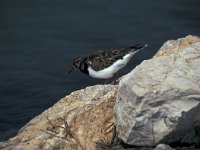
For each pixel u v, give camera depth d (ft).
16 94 62.49
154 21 81.46
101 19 82.74
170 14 83.56
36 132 43.27
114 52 49.24
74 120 43.19
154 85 39.17
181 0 87.81
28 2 87.76
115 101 42.88
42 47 74.74
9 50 73.97
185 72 40.50
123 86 40.16
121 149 40.27
